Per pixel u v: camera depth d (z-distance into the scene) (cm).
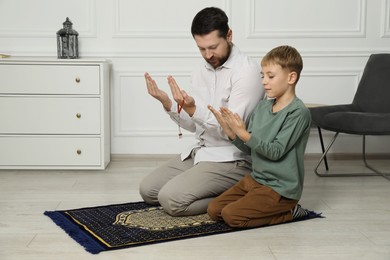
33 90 322
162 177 241
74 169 332
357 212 237
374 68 337
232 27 360
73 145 327
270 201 208
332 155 371
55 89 322
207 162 226
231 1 358
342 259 179
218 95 227
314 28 363
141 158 368
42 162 327
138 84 363
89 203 252
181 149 368
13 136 324
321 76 366
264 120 213
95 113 325
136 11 357
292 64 205
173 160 247
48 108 323
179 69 362
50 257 179
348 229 211
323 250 187
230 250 186
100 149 327
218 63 223
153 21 359
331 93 368
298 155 213
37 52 355
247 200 208
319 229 211
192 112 218
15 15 353
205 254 182
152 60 361
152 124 366
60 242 195
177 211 220
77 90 323
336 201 257
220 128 220
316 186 289
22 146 325
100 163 328
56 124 325
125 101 363
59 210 238
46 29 354
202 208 224
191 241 194
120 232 203
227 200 215
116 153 367
